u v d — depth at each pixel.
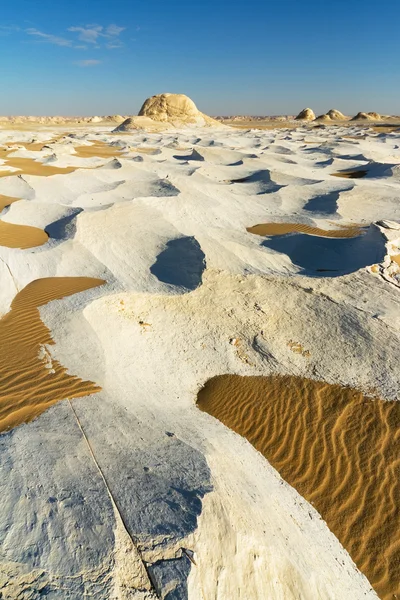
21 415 5.79
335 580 4.77
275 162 32.38
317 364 9.03
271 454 6.85
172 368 8.80
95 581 3.58
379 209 19.64
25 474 4.63
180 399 7.83
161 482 4.76
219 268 12.02
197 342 9.68
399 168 27.44
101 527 4.05
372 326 9.73
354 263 12.56
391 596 4.94
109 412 6.16
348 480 6.35
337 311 10.32
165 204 17.97
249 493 5.18
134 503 4.39
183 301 10.71
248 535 4.35
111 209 16.41
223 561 3.97
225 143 48.69
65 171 28.88
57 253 13.11
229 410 7.83
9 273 11.52
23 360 7.29
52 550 3.79
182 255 12.92
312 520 5.60
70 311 9.24
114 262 12.88
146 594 3.57
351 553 5.36
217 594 3.74
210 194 21.00
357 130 73.62
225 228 17.06
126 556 3.81
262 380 8.70
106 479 4.71
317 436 7.20
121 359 8.22
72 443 5.27
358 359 9.02
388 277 11.61
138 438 5.68
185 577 3.65
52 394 6.34
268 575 4.20
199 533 4.05
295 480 6.37
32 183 22.48
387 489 6.18
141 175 26.62
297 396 8.18
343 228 17.14
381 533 5.59
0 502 4.25
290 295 11.00
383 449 6.87
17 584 3.49
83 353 7.77
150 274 12.17
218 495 4.62
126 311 10.01
